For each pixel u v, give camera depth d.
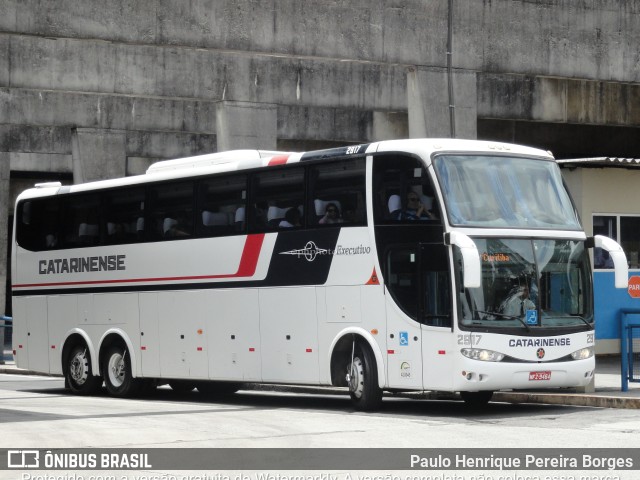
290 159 24.47
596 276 33.38
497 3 34.38
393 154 22.44
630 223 34.56
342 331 23.14
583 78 35.22
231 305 25.58
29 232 31.20
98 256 29.05
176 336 26.94
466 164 22.12
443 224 21.55
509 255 21.95
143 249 27.80
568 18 35.06
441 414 22.55
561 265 22.55
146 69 35.75
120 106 45.72
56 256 30.31
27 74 35.03
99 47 35.62
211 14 31.91
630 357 24.64
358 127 48.44
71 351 29.91
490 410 23.33
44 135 52.41
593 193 33.91
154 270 27.50
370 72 40.25
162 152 52.94
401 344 22.12
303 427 19.94
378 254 22.53
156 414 22.73
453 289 21.39
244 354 25.28
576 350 22.41
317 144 51.69
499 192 22.30
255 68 36.50
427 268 21.81
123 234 28.41
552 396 24.28
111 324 28.66
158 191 27.53
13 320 31.61
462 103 34.03
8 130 51.38
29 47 35.09
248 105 36.31
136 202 28.11
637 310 24.38
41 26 30.59
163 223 27.38
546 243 22.44
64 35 30.80
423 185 21.94
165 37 31.59
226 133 36.03
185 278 26.70
